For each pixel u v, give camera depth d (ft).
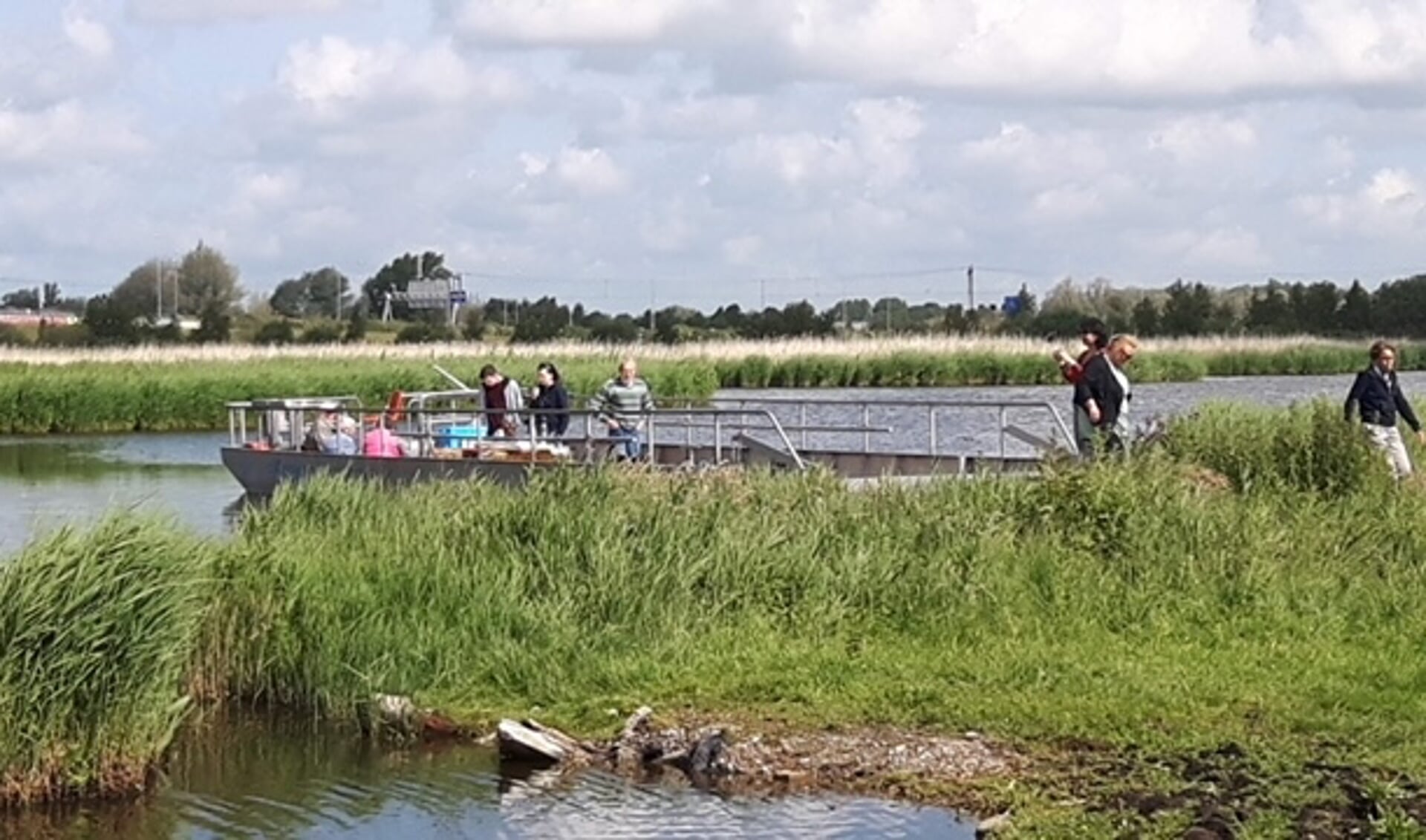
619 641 45.85
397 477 81.76
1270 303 280.10
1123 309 281.33
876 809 35.53
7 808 37.22
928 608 47.19
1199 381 224.74
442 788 38.40
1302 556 50.31
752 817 35.45
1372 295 277.03
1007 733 38.73
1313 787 34.01
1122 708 39.45
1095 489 52.90
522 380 169.17
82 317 285.84
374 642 45.11
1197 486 56.24
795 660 43.98
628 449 78.69
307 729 43.39
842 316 273.33
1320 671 41.93
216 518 84.79
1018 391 199.00
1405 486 60.44
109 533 38.88
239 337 276.82
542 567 48.98
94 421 156.15
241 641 45.68
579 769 39.55
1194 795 33.86
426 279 350.64
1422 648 43.88
